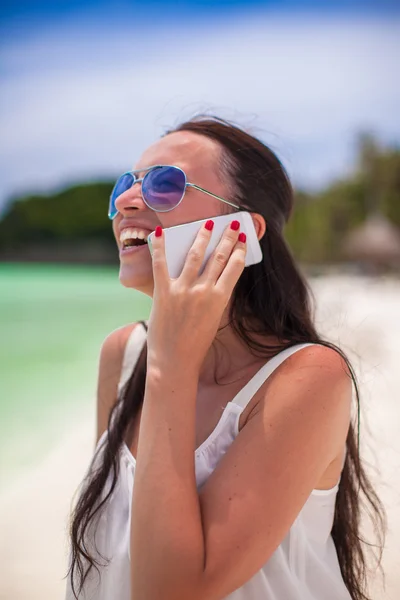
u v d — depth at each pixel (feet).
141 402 5.04
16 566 8.70
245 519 3.69
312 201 202.08
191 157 4.95
